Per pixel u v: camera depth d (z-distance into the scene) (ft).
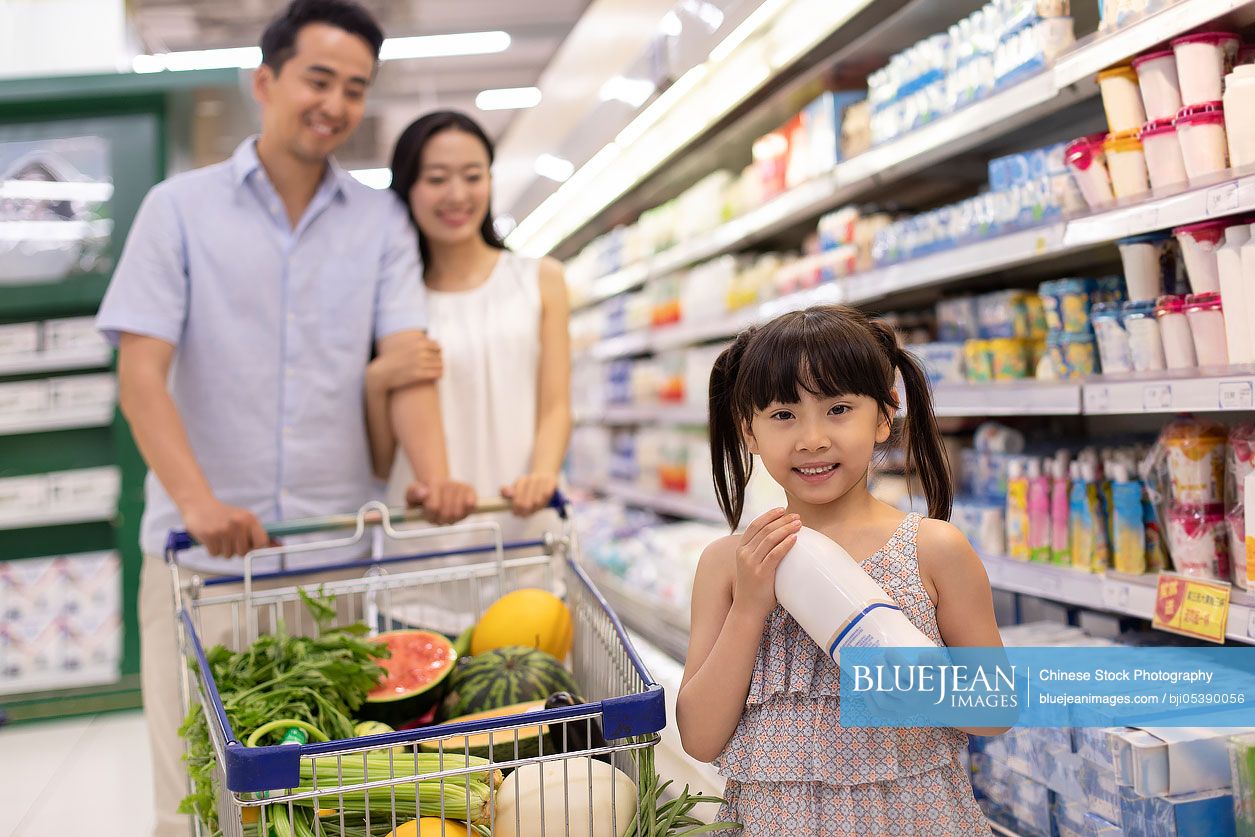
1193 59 5.16
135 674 13.41
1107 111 5.77
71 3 16.01
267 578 5.79
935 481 4.30
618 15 12.73
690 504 13.79
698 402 13.61
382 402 7.09
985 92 7.04
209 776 4.30
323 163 7.04
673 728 7.76
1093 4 7.53
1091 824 4.70
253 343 6.77
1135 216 5.51
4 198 13.53
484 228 8.21
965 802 3.84
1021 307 7.39
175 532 5.59
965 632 3.87
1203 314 5.15
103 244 13.65
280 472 6.87
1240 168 4.78
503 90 21.03
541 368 7.87
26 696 13.06
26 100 13.38
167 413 6.35
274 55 6.54
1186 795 4.30
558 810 3.94
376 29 6.70
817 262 10.02
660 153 13.29
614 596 13.94
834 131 9.43
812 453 3.74
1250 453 5.10
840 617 3.51
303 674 4.82
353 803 3.88
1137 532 5.85
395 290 7.22
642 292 17.42
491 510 6.07
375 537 7.22
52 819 9.36
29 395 13.57
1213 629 5.07
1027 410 6.77
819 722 3.79
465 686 5.18
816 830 3.74
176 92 13.52
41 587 13.43
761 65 9.89
